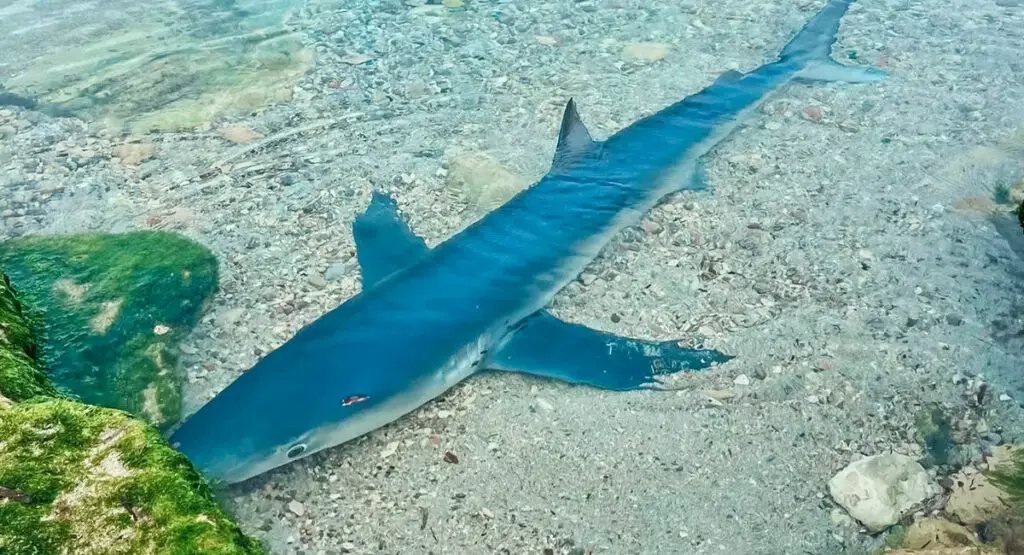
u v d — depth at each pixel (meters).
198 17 2.79
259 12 2.83
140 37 2.64
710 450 1.53
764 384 1.62
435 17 2.79
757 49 2.60
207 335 1.70
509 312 1.67
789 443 1.54
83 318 1.68
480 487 1.48
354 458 1.51
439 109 2.32
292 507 1.44
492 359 1.63
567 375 1.61
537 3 2.89
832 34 2.51
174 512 1.14
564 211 1.86
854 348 1.68
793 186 2.06
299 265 1.86
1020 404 1.59
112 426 1.23
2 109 2.30
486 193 2.02
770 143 2.20
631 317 1.75
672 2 2.89
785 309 1.76
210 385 1.61
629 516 1.44
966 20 2.75
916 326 1.72
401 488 1.47
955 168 2.10
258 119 2.28
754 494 1.47
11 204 2.01
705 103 2.19
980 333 1.71
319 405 1.45
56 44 2.60
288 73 2.45
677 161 2.02
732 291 1.80
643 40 2.64
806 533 1.42
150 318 1.70
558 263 1.77
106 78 2.42
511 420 1.57
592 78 2.45
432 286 1.67
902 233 1.93
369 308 1.61
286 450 1.42
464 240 1.77
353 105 2.34
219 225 1.95
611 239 1.88
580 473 1.49
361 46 2.60
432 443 1.53
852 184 2.06
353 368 1.50
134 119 2.28
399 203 2.02
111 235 1.89
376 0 2.91
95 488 1.16
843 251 1.89
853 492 1.44
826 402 1.60
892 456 1.48
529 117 2.30
